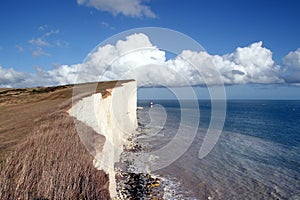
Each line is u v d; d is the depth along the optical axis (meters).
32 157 9.28
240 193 17.19
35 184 7.96
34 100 34.94
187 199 15.77
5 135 12.67
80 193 8.88
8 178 7.80
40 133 11.79
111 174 12.20
